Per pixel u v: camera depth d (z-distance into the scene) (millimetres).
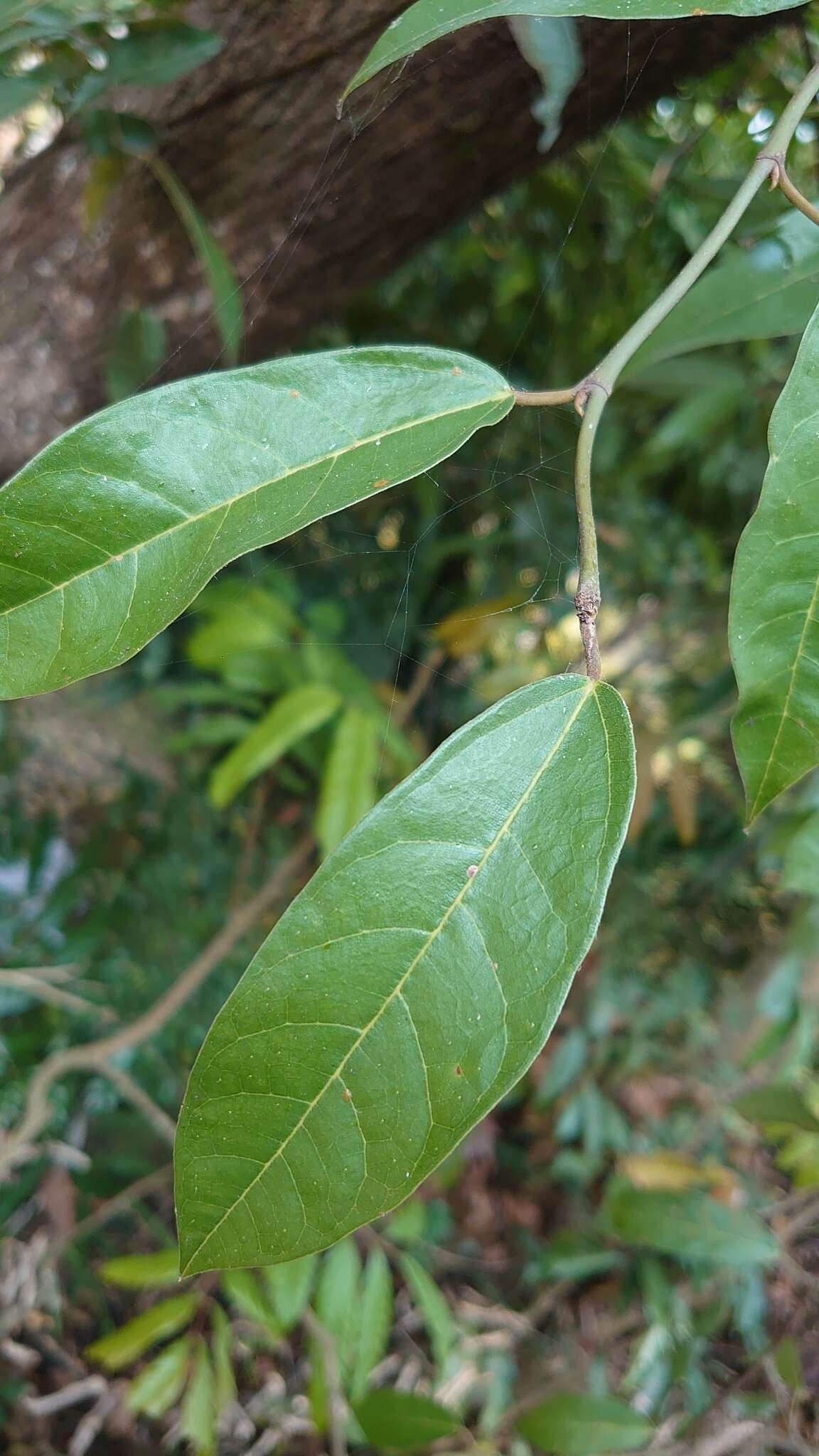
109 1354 717
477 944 273
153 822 1154
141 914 1097
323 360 288
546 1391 956
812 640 284
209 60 512
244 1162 267
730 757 1165
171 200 623
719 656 1081
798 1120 769
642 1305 990
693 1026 1165
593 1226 1027
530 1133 1210
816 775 696
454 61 525
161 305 694
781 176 305
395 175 619
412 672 1241
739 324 405
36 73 443
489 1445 864
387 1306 771
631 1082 1152
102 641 273
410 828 276
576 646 1172
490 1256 1122
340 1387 781
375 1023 270
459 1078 269
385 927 272
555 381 978
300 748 991
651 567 1104
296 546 1104
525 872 276
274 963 270
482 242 958
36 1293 971
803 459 282
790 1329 910
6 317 688
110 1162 1017
